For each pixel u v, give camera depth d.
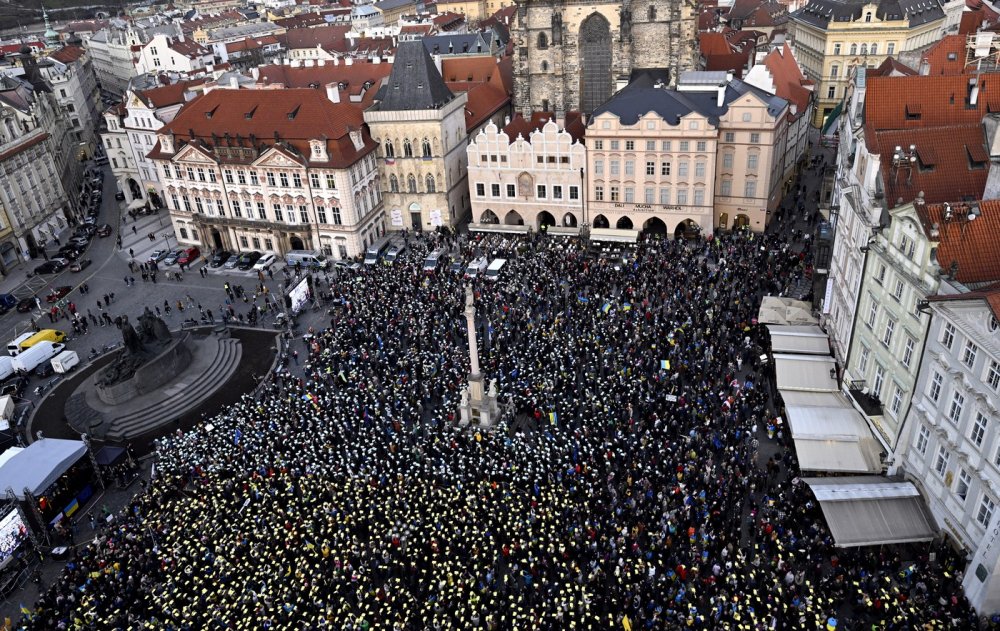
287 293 105.19
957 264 54.41
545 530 59.91
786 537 57.81
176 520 65.50
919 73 96.56
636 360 81.62
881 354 63.47
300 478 67.81
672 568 56.28
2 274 130.62
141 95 148.62
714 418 72.31
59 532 68.06
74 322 106.69
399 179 129.38
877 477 61.12
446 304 97.88
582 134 125.00
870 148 67.38
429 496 64.44
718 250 108.00
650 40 140.25
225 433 76.94
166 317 109.56
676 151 111.94
